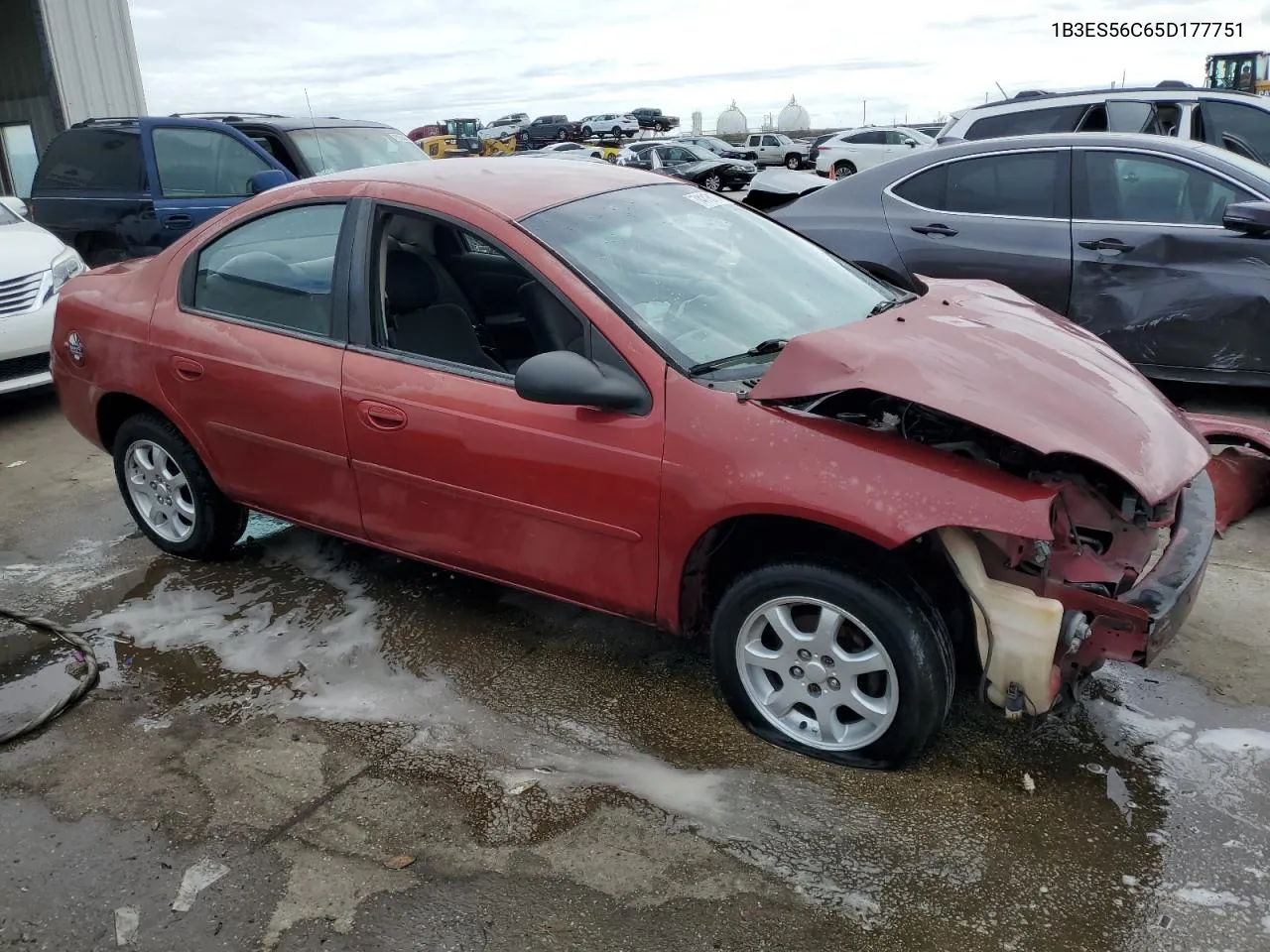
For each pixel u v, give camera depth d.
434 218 3.26
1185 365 5.39
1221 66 17.89
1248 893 2.34
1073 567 2.66
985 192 5.82
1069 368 2.88
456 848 2.56
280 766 2.91
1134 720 2.98
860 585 2.60
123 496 4.35
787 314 3.23
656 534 2.83
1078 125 7.56
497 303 3.62
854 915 2.32
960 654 2.84
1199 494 3.11
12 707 3.25
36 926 2.36
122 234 8.28
